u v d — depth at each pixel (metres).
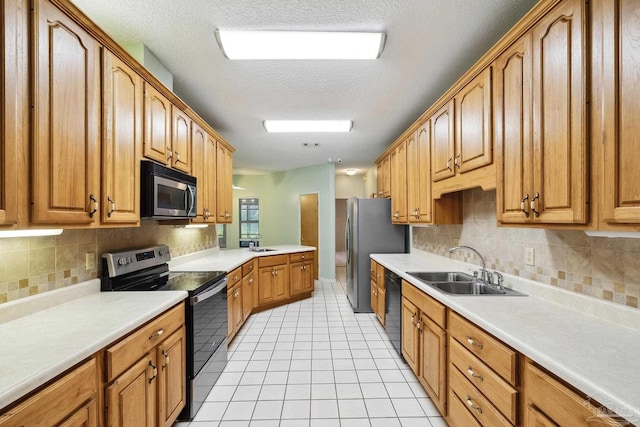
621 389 0.77
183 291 1.78
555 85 1.14
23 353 0.96
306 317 3.69
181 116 2.26
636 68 0.85
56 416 0.89
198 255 3.34
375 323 3.47
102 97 1.38
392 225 3.96
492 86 1.59
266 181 7.05
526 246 1.78
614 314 1.24
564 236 1.51
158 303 1.53
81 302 1.55
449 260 2.76
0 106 0.91
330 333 3.15
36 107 1.03
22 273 1.33
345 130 3.54
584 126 1.01
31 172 1.01
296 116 3.09
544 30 1.20
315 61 2.01
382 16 1.58
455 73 2.19
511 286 1.86
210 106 2.81
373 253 3.93
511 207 1.42
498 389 1.17
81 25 1.25
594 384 0.79
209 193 2.87
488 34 1.74
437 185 2.37
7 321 1.24
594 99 0.98
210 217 2.90
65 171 1.16
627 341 1.07
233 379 2.22
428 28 1.69
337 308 4.09
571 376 0.85
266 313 3.86
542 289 1.61
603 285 1.31
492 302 1.56
